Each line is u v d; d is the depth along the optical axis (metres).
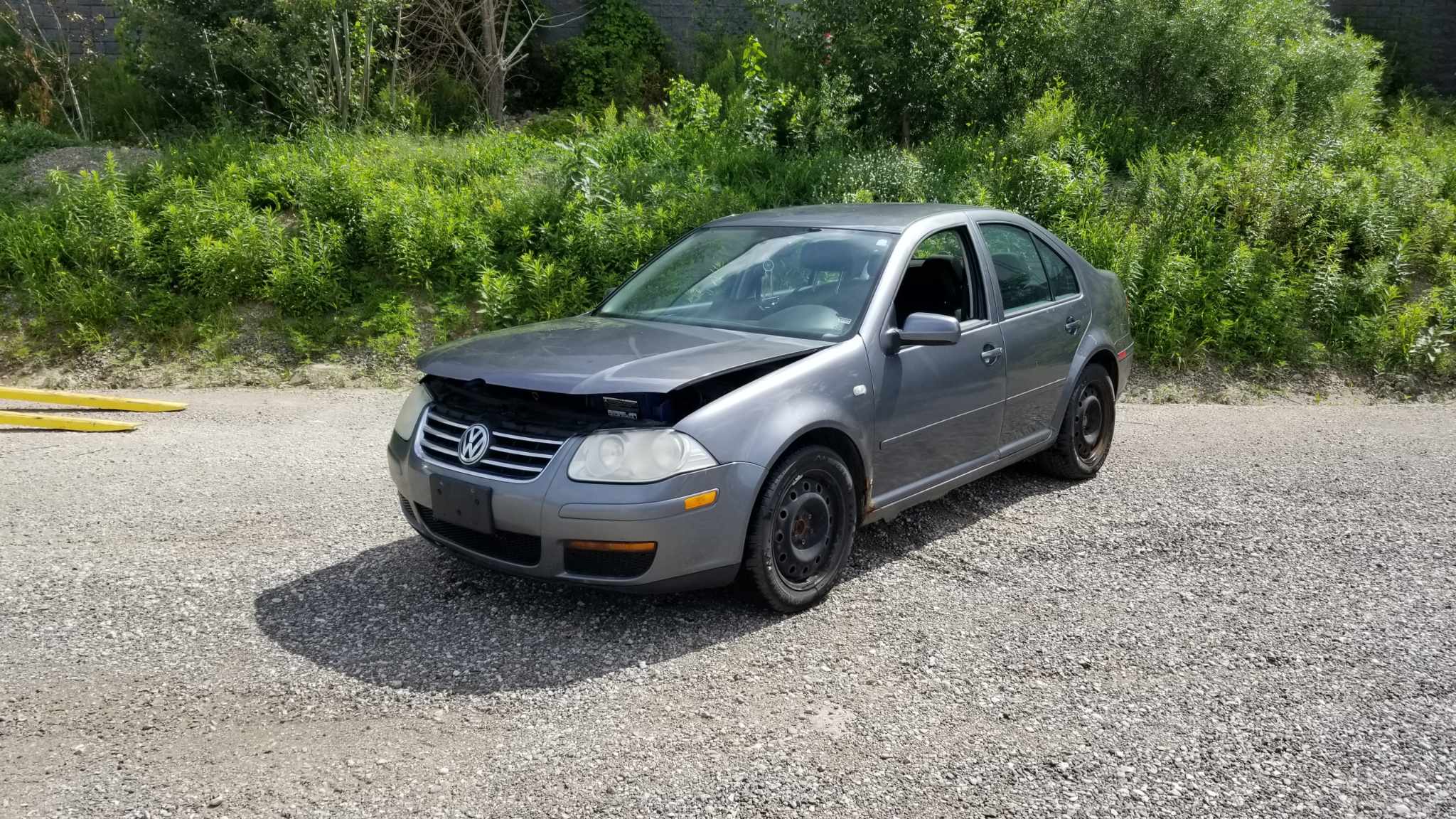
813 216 5.14
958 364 4.67
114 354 8.72
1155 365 8.80
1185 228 10.12
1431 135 14.66
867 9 12.51
